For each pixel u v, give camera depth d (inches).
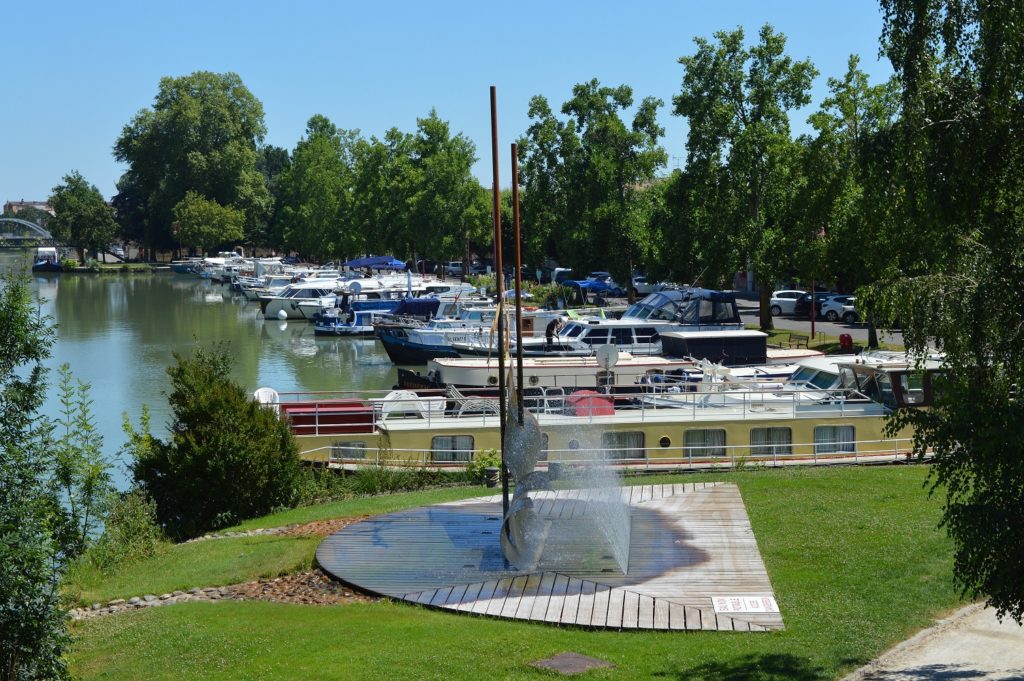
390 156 4419.3
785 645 497.7
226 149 5738.2
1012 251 481.1
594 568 627.8
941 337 483.5
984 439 420.8
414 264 4362.7
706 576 608.1
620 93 2977.4
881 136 554.6
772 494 816.3
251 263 5369.1
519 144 3166.8
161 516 908.6
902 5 532.1
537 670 467.8
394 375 2162.9
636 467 1045.8
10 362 557.0
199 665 495.8
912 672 457.7
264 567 682.8
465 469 1041.5
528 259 3531.0
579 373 1437.0
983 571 432.1
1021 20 493.7
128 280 5280.5
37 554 498.6
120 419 1647.4
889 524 703.1
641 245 2805.1
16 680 490.3
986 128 499.2
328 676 469.1
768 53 2253.9
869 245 1354.6
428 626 538.9
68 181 6515.8
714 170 2268.7
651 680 454.3
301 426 1092.5
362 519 783.1
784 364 1576.0
